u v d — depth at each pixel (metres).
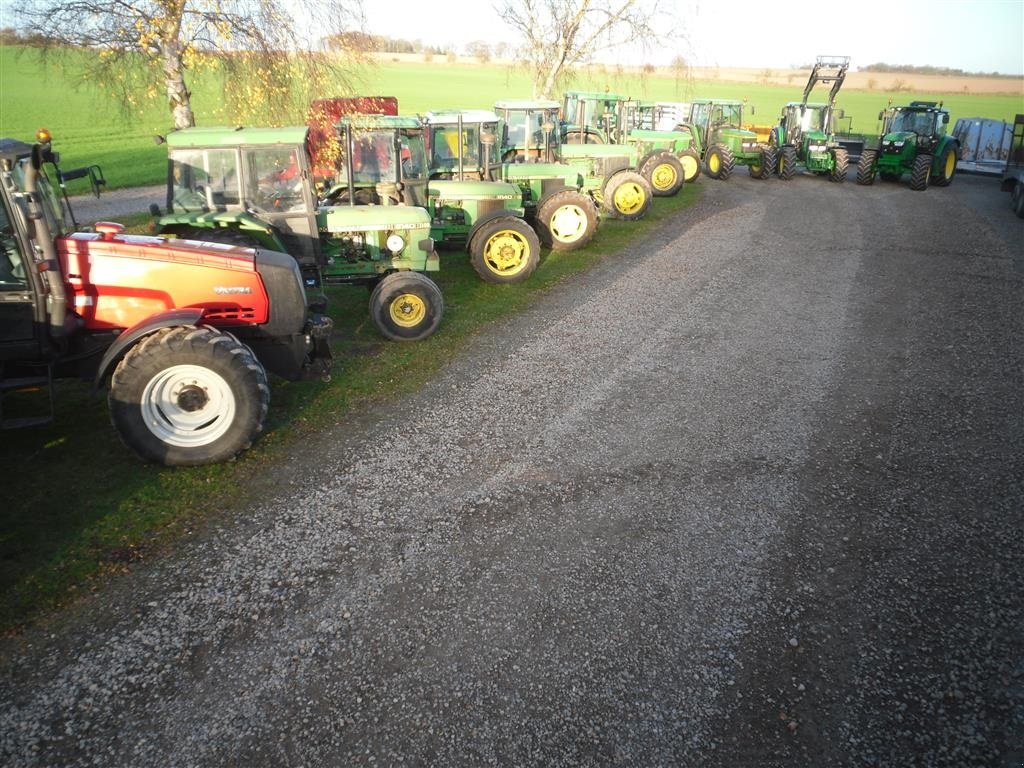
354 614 3.73
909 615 3.83
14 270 5.02
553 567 4.13
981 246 13.08
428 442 5.54
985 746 3.07
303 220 7.73
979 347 7.87
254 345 5.85
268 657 3.44
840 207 17.30
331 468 5.14
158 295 5.40
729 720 3.17
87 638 3.52
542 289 9.95
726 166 21.94
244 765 2.90
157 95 11.23
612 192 14.91
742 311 9.00
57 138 26.64
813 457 5.45
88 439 5.49
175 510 4.59
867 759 3.00
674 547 4.34
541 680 3.35
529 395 6.44
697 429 5.85
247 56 10.61
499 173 12.50
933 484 5.11
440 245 11.29
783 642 3.62
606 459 5.34
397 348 7.59
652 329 8.30
